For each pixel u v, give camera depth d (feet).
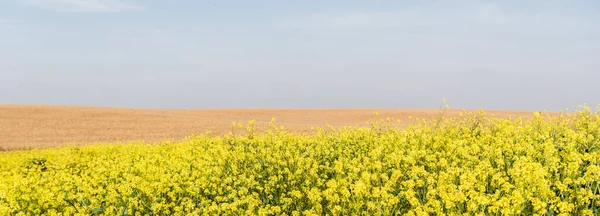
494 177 25.49
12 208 33.91
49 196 35.14
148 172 43.21
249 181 33.76
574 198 23.76
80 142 116.47
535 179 23.15
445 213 23.34
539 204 20.92
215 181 36.55
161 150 68.80
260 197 33.24
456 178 27.78
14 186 38.83
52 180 44.78
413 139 42.19
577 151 31.17
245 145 53.98
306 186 33.37
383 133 52.65
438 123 51.98
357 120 192.13
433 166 31.45
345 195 26.07
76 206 34.47
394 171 28.25
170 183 36.09
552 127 42.70
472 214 22.49
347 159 37.91
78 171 54.13
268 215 29.22
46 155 75.56
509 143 35.88
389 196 25.12
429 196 25.00
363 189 25.34
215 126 151.02
